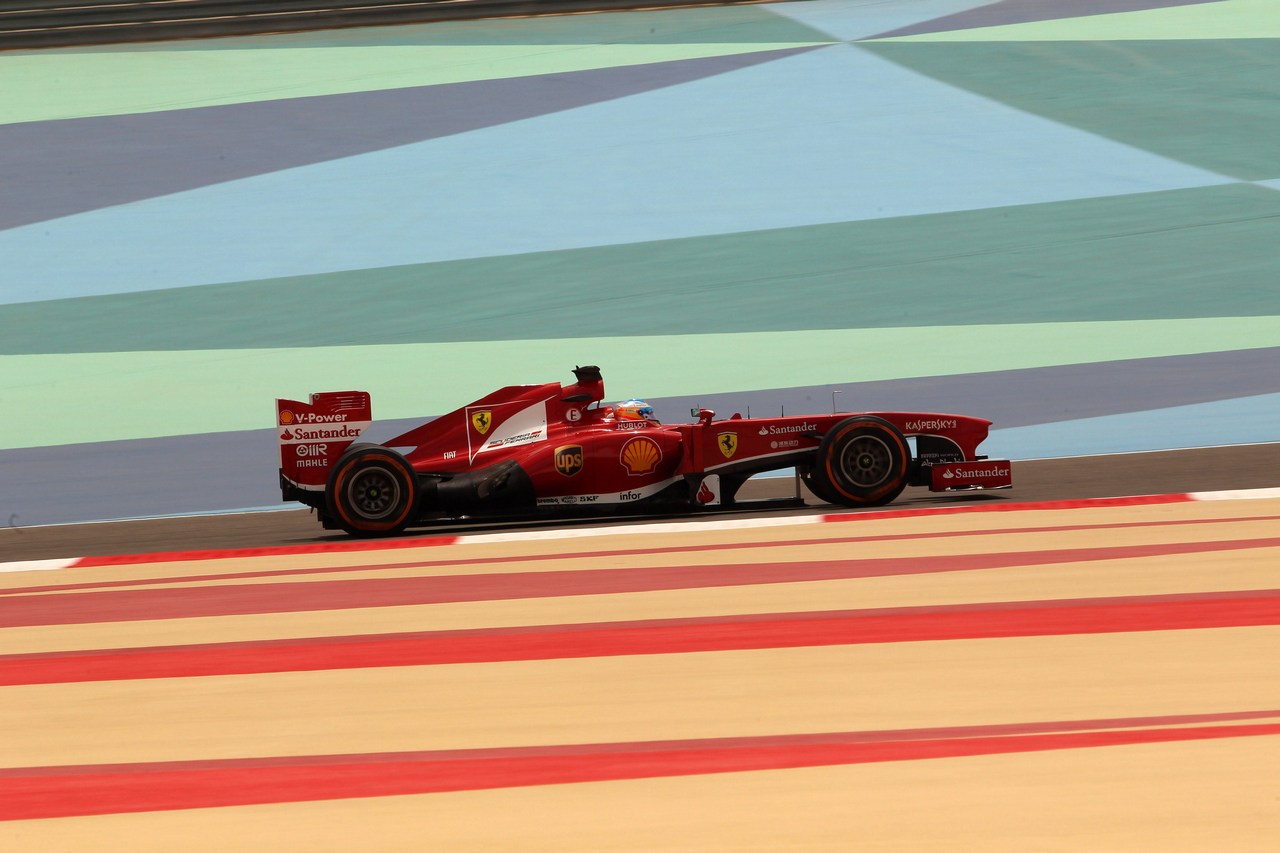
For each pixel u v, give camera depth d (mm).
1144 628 16953
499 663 16953
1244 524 24125
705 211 54062
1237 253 48594
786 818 10977
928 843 10273
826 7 76688
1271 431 35562
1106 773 11633
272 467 37594
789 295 47219
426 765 13047
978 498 29125
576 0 77250
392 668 17031
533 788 12125
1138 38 69688
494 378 41875
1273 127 58656
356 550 26859
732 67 67438
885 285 47594
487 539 27297
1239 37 69000
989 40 70125
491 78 67688
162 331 47031
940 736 13102
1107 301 45781
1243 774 11422
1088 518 25625
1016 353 42312
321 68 70688
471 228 53500
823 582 20797
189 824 11617
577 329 45281
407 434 29547
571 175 57438
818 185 55625
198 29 75500
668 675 15938
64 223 55719
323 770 13055
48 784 13055
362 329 46188
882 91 63781
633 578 22047
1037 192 54094
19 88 70000
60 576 25969
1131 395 39062
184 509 34594
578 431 29078
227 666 17609
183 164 60500
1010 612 18156
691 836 10695
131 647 19094
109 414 41750
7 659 18719
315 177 58312
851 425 28484
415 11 76625
